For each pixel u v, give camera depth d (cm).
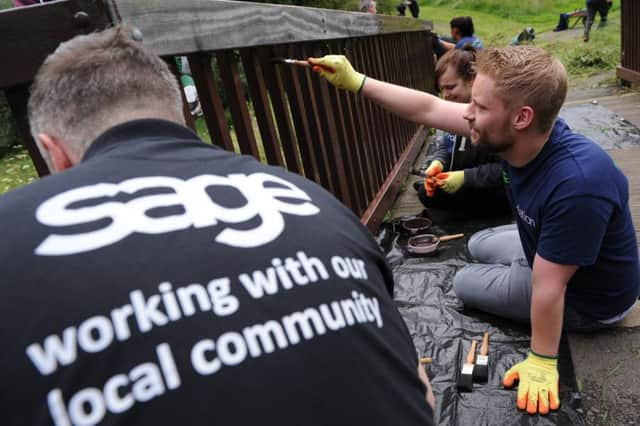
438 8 2241
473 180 299
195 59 166
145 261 62
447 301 239
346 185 288
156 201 68
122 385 56
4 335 56
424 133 580
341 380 66
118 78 79
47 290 58
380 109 379
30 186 68
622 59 701
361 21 329
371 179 337
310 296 68
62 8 104
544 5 2017
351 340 69
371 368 69
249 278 65
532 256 188
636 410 164
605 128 480
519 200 175
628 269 181
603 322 196
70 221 63
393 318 79
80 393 55
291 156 236
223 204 71
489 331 212
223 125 177
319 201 83
